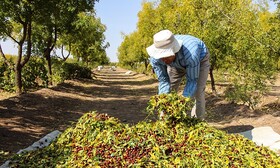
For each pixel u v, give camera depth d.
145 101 17.48
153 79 35.06
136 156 4.59
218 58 13.16
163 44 5.39
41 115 11.89
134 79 41.69
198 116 6.77
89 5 18.75
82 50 40.19
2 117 10.46
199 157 4.51
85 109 14.58
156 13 26.12
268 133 7.25
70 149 5.16
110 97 19.95
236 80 11.58
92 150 4.81
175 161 4.43
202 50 6.10
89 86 26.80
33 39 21.19
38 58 22.22
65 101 16.12
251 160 4.41
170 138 5.00
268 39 9.94
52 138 7.63
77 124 5.61
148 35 29.55
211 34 12.05
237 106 11.40
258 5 10.92
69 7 17.55
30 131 9.48
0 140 7.99
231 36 11.55
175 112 5.24
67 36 28.86
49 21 16.80
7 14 14.89
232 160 4.42
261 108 11.94
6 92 18.62
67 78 28.12
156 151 4.64
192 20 14.05
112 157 4.63
